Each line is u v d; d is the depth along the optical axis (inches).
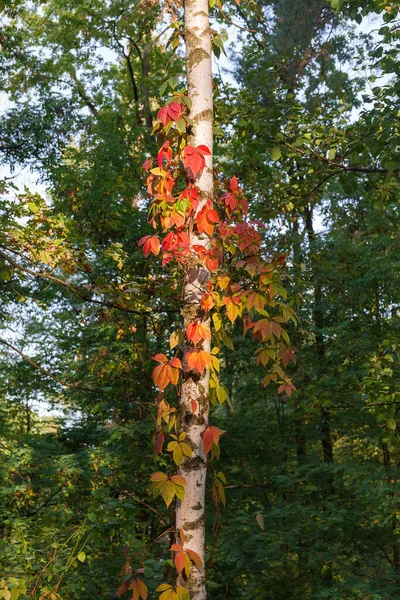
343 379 438.0
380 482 425.4
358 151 261.3
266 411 553.9
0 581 161.8
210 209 133.6
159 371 128.6
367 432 473.7
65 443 474.0
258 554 404.5
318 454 593.9
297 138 271.7
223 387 134.0
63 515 362.0
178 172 141.5
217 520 132.6
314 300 517.3
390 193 287.0
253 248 142.3
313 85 521.0
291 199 290.8
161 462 380.2
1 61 658.2
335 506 438.6
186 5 147.1
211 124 141.6
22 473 413.7
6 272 220.1
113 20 624.4
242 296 138.6
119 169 537.3
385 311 503.2
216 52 149.8
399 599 382.9
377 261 460.8
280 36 506.3
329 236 510.6
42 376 547.5
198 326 130.3
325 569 465.1
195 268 134.6
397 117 247.6
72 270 212.5
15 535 247.3
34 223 201.6
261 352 142.9
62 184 545.6
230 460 483.5
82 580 241.1
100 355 407.8
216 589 413.7
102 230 519.5
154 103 671.8
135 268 404.5
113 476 354.6
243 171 295.7
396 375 287.6
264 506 483.2
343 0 253.8
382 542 456.8
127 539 310.3
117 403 389.7
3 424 511.8
